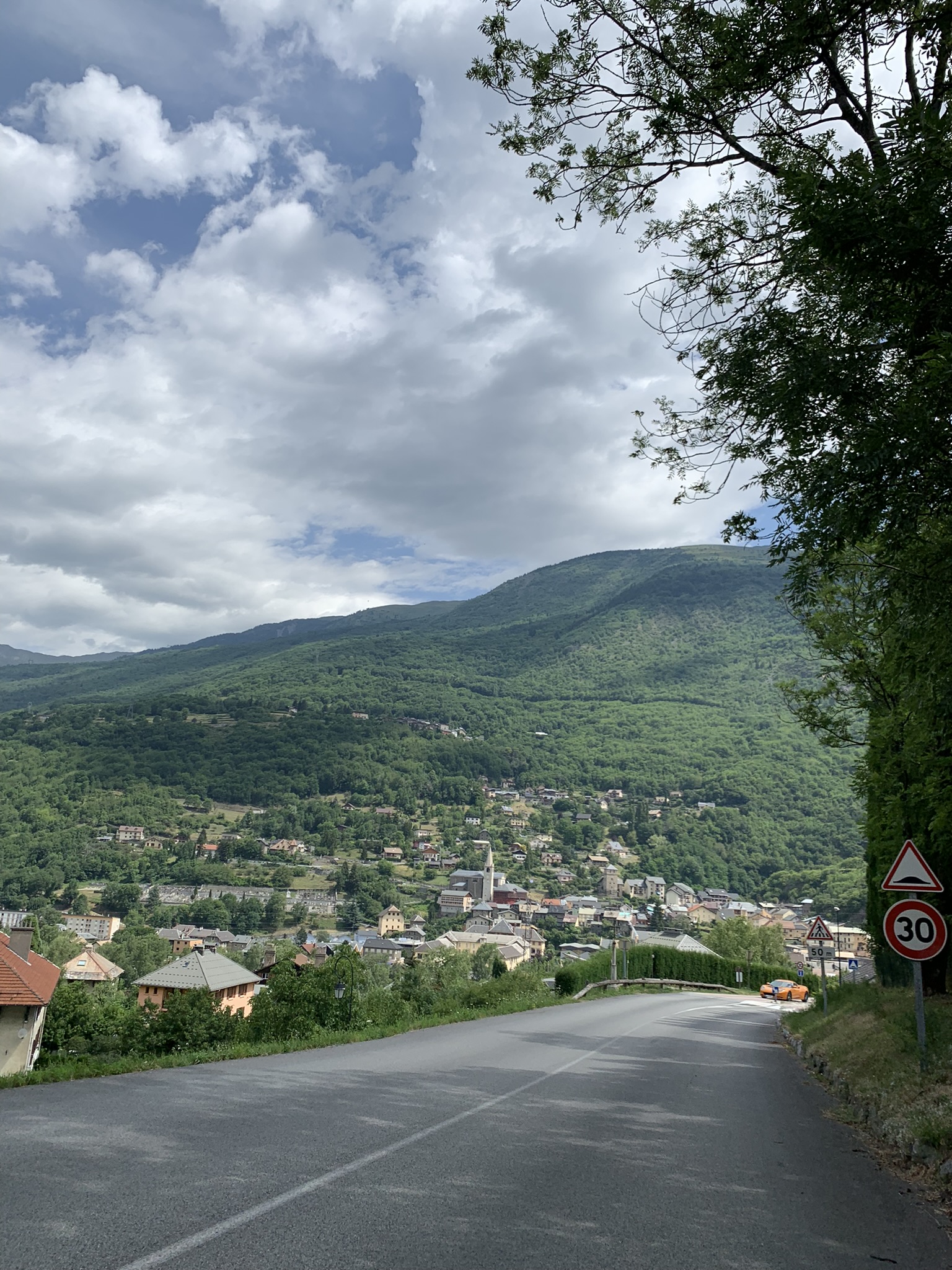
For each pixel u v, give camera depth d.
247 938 138.75
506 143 11.09
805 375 8.17
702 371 10.53
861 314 8.21
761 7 8.95
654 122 10.11
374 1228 4.34
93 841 185.88
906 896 19.00
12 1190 4.46
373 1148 6.12
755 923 141.25
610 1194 5.56
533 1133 7.29
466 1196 5.14
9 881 158.38
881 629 10.28
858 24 8.92
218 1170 5.18
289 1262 3.76
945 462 7.22
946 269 7.38
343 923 156.62
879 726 15.65
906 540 7.94
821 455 8.56
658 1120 8.69
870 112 9.92
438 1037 15.78
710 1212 5.38
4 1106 6.86
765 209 10.84
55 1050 31.92
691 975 56.56
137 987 61.72
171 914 145.25
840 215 7.39
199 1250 3.81
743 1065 15.31
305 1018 19.45
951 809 11.99
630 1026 21.27
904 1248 5.03
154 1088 8.20
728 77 9.47
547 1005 27.75
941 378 6.90
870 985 22.61
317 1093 8.36
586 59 10.41
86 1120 6.40
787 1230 5.15
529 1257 4.16
